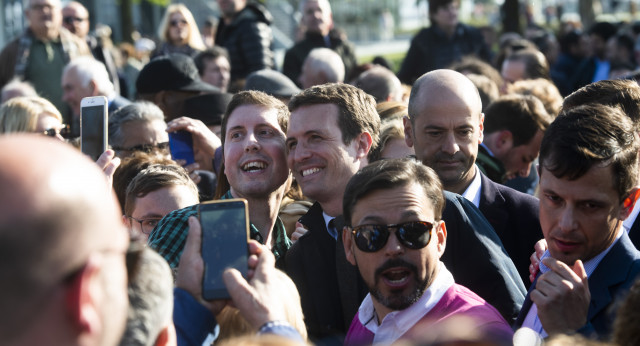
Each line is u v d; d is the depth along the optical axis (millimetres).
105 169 3531
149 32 31250
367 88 6082
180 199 3670
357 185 2637
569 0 34969
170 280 2041
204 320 2266
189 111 5707
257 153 3553
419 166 2689
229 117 3662
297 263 3277
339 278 3133
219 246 2355
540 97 5613
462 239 3115
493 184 3789
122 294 1605
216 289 2289
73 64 6688
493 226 3658
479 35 10164
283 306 2264
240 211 2396
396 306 2584
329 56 7203
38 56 8461
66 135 5301
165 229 3223
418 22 44938
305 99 3391
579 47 12594
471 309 2539
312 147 3340
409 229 2553
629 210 2664
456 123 3648
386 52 33594
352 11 39875
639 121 3363
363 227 2582
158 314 1949
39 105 5223
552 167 2584
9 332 1414
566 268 2436
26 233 1393
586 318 2400
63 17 9555
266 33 9141
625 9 33281
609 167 2553
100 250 1476
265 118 3586
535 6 32812
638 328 1859
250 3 9203
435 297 2604
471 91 3727
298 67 9406
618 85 3463
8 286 1397
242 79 8531
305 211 3938
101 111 4113
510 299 2998
